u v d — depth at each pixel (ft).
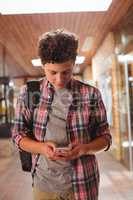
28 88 5.67
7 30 28.94
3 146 41.93
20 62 49.96
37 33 30.12
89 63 53.78
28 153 5.86
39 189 5.64
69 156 5.16
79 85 5.66
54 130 5.50
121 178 22.13
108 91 33.42
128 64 25.18
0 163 29.89
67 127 5.48
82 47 39.60
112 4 22.27
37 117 5.59
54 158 5.19
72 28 29.14
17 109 5.74
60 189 5.52
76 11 23.54
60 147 5.32
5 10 22.61
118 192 18.60
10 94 56.18
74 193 5.46
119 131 29.14
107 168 25.76
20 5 21.42
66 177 5.49
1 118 54.85
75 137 5.48
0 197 18.13
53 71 5.15
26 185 20.88
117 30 28.86
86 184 5.47
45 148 5.25
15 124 5.74
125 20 25.22
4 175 24.38
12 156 33.83
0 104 55.21
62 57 4.96
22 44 35.37
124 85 26.45
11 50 39.17
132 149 24.40
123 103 27.12
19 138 5.64
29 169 5.95
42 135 5.53
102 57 36.55
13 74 68.44
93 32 31.14
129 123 25.09
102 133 5.73
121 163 27.89
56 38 5.02
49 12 23.47
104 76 35.78
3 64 52.80
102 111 5.66
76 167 5.46
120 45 27.68
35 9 22.62
